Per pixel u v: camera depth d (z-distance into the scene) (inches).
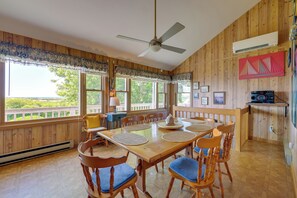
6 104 117.3
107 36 143.0
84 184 82.9
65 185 82.0
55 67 132.3
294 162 81.8
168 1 124.4
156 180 86.0
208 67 199.3
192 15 146.8
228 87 180.9
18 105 124.5
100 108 165.5
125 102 192.7
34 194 74.6
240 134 130.4
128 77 189.6
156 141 63.0
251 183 82.8
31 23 110.3
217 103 190.7
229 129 73.4
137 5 119.3
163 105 243.8
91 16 117.5
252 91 155.6
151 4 121.7
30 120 120.9
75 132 144.7
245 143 150.6
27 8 99.8
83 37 136.1
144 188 66.9
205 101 203.2
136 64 198.8
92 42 144.9
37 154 118.4
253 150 131.5
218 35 188.2
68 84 151.1
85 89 151.6
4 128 108.2
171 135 70.8
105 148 137.5
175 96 242.7
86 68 145.9
